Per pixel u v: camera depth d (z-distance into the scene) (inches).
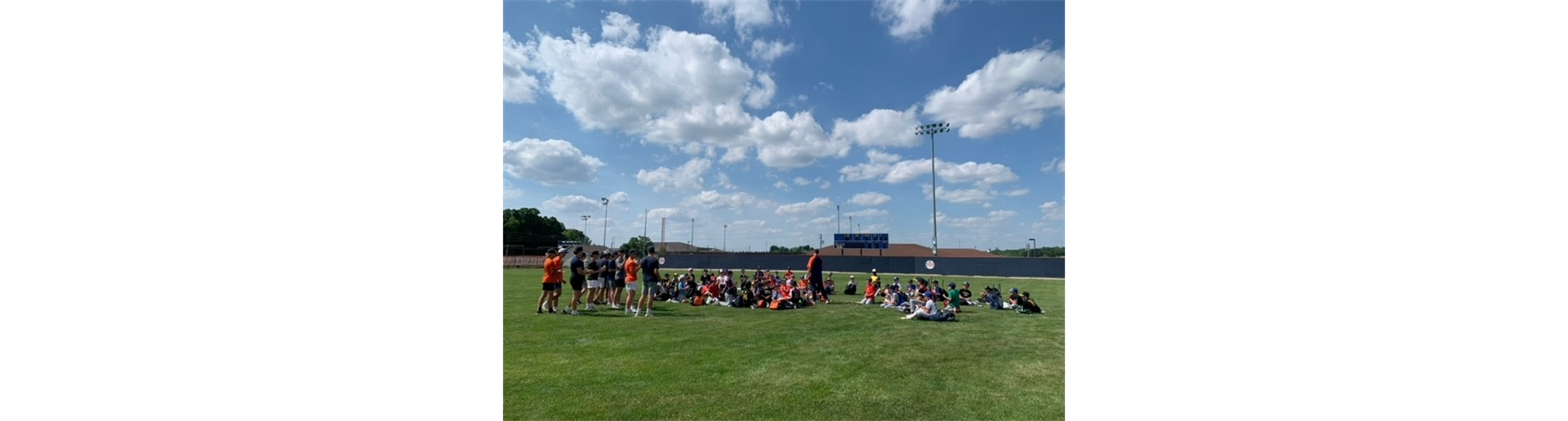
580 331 317.4
